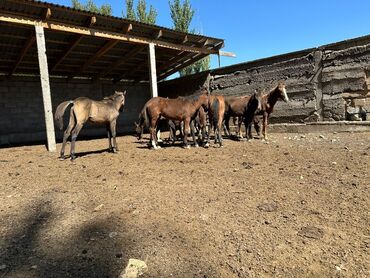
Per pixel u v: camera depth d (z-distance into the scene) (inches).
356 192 161.5
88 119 313.9
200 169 234.7
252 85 529.7
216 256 108.1
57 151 391.2
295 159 252.8
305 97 458.0
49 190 193.6
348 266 98.9
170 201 162.2
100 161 290.5
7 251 117.9
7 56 536.4
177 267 102.5
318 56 438.9
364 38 391.5
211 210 147.4
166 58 640.4
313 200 154.8
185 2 926.4
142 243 118.7
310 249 109.7
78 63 624.1
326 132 427.5
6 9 352.2
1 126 617.0
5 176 241.6
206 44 557.3
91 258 109.8
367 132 382.0
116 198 171.6
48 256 113.0
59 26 391.9
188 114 354.9
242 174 211.9
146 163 269.9
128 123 804.0
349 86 410.3
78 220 143.7
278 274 96.7
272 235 120.6
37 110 662.5
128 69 708.0
